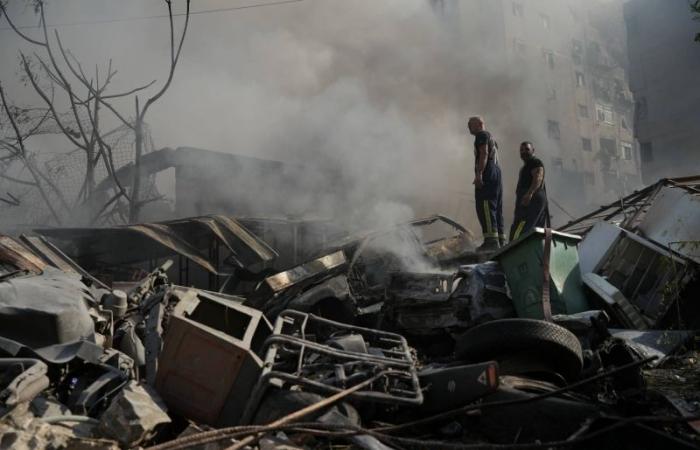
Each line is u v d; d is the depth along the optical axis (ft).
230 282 32.73
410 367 11.00
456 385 10.56
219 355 10.07
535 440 9.84
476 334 12.48
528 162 23.02
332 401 9.05
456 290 18.08
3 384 9.57
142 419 8.54
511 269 17.79
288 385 10.17
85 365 11.14
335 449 9.60
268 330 12.99
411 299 18.60
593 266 20.94
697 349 15.70
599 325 14.17
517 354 12.31
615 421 9.11
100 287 17.66
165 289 15.08
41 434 8.14
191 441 7.67
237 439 8.45
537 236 16.99
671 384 13.01
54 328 11.10
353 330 13.61
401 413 10.99
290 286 21.50
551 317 14.80
